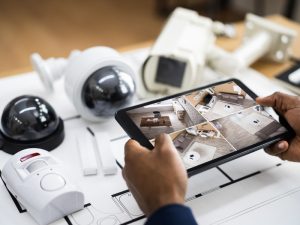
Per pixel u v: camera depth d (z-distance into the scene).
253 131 0.61
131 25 2.10
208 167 0.55
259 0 2.14
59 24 2.07
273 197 0.60
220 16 2.25
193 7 2.30
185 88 0.78
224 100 0.66
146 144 0.57
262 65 0.94
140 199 0.50
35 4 2.24
